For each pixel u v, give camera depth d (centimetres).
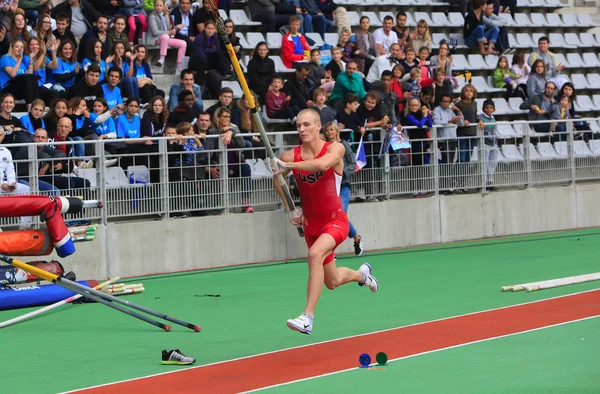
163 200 1928
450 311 1387
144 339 1228
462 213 2425
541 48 3094
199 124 2019
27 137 1830
